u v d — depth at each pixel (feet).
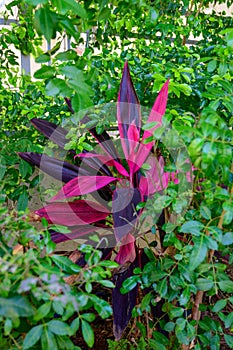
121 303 2.85
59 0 2.20
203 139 2.08
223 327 3.83
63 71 2.44
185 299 2.46
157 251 3.01
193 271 2.54
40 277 1.70
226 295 3.30
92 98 3.96
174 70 3.72
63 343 1.95
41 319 1.90
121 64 4.30
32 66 6.16
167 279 2.76
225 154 2.12
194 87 4.03
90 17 2.68
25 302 1.65
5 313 1.57
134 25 4.64
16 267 1.72
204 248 2.29
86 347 3.90
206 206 2.44
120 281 2.89
